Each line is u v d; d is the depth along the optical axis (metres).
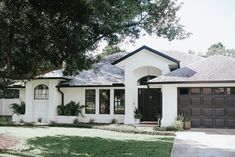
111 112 28.34
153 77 27.34
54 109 28.73
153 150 14.31
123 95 28.22
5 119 31.20
